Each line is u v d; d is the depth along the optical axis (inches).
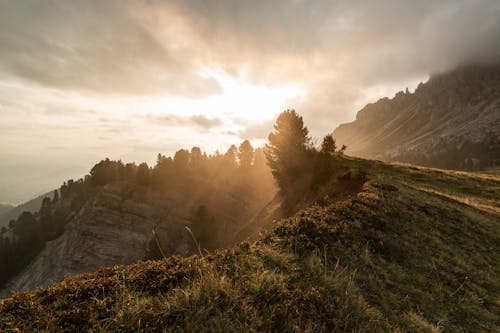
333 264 233.0
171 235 3442.4
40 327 117.6
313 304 158.1
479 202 836.0
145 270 171.2
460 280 280.8
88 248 3179.1
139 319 119.0
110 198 3602.4
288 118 1688.0
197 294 136.9
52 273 3299.7
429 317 205.9
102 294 143.9
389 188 608.7
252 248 226.7
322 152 1256.8
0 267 4239.7
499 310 243.8
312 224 297.3
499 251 400.5
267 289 155.2
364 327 157.1
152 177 4033.0
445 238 395.9
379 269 252.7
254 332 122.3
